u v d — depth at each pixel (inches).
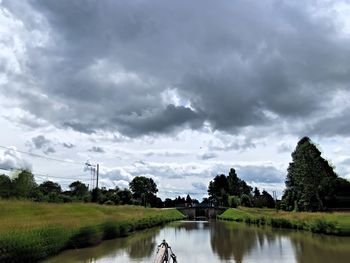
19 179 2942.9
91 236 1332.4
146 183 6072.8
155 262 619.8
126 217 2234.3
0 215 1390.3
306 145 3029.0
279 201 4554.6
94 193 3390.7
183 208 5885.8
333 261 948.6
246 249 1242.0
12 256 850.8
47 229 1075.9
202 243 1471.5
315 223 1910.7
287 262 944.3
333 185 2992.1
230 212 4916.3
